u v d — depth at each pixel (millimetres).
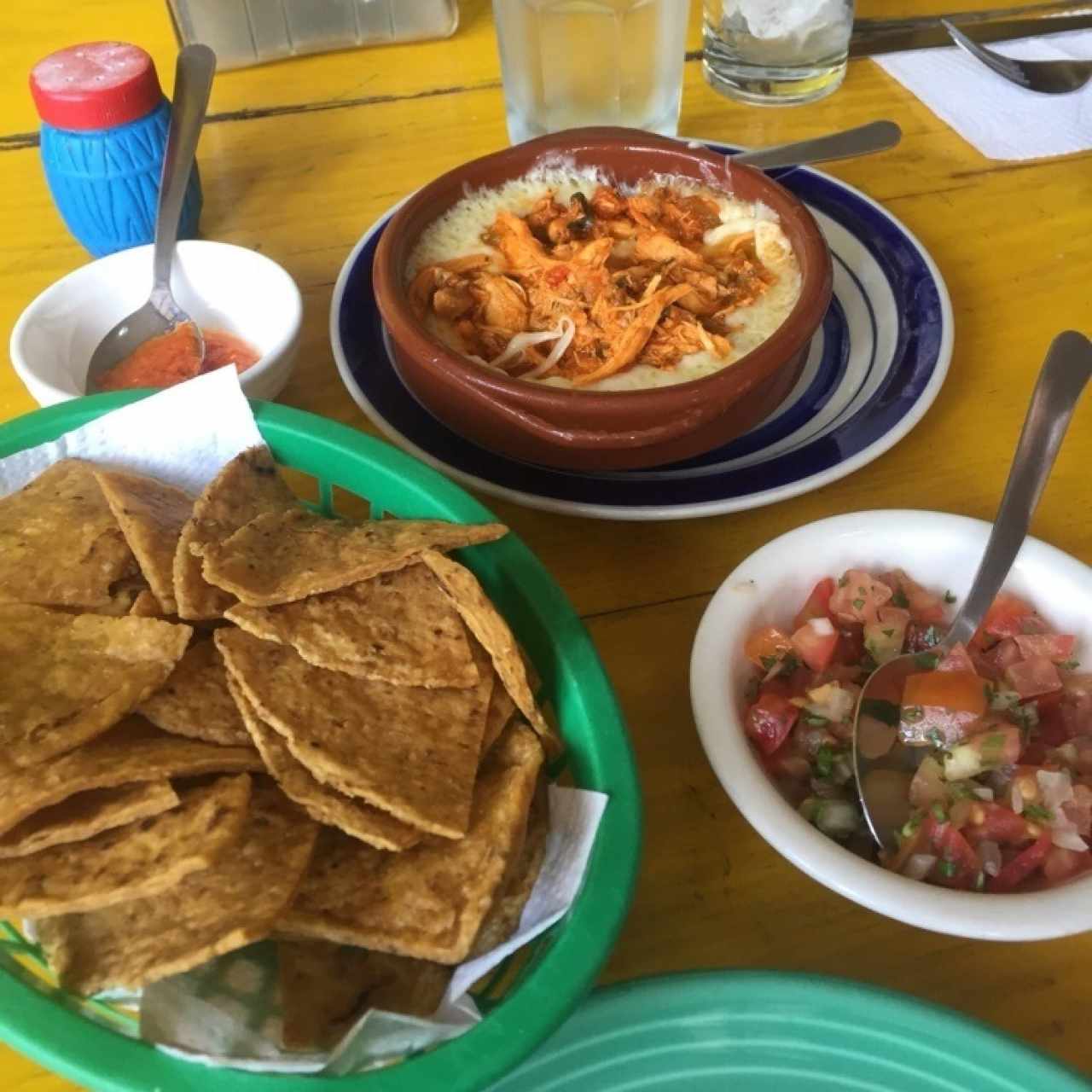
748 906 567
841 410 812
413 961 515
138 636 598
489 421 729
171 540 650
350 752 543
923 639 645
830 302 862
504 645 568
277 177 1111
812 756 600
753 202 894
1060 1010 528
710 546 755
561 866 530
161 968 470
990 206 1052
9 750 536
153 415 728
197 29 1224
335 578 596
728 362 789
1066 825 545
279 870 511
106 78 910
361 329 866
